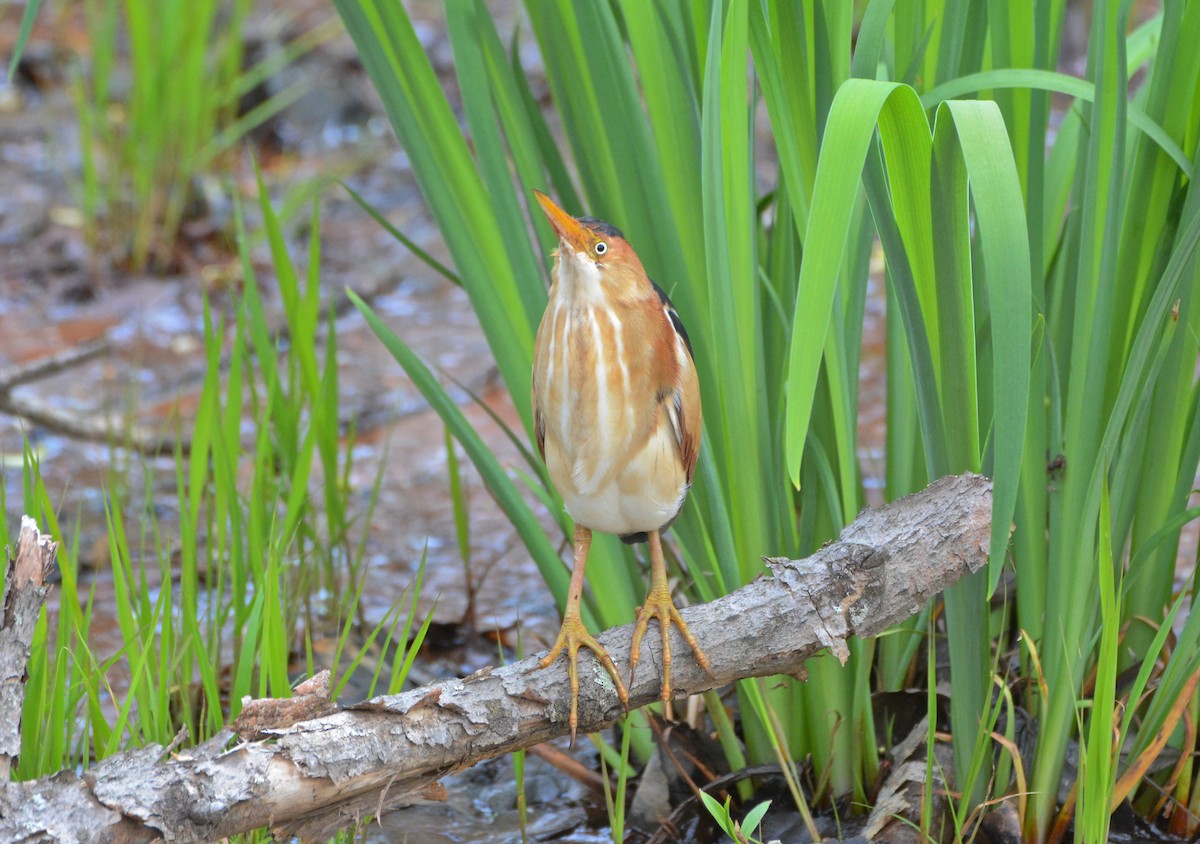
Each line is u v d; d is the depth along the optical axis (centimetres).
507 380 439
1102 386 425
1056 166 442
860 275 430
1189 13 426
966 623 426
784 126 426
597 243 421
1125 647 439
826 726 436
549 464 425
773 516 432
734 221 427
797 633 422
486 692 420
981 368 430
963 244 419
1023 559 433
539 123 441
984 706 430
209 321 444
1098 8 432
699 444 427
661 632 422
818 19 425
